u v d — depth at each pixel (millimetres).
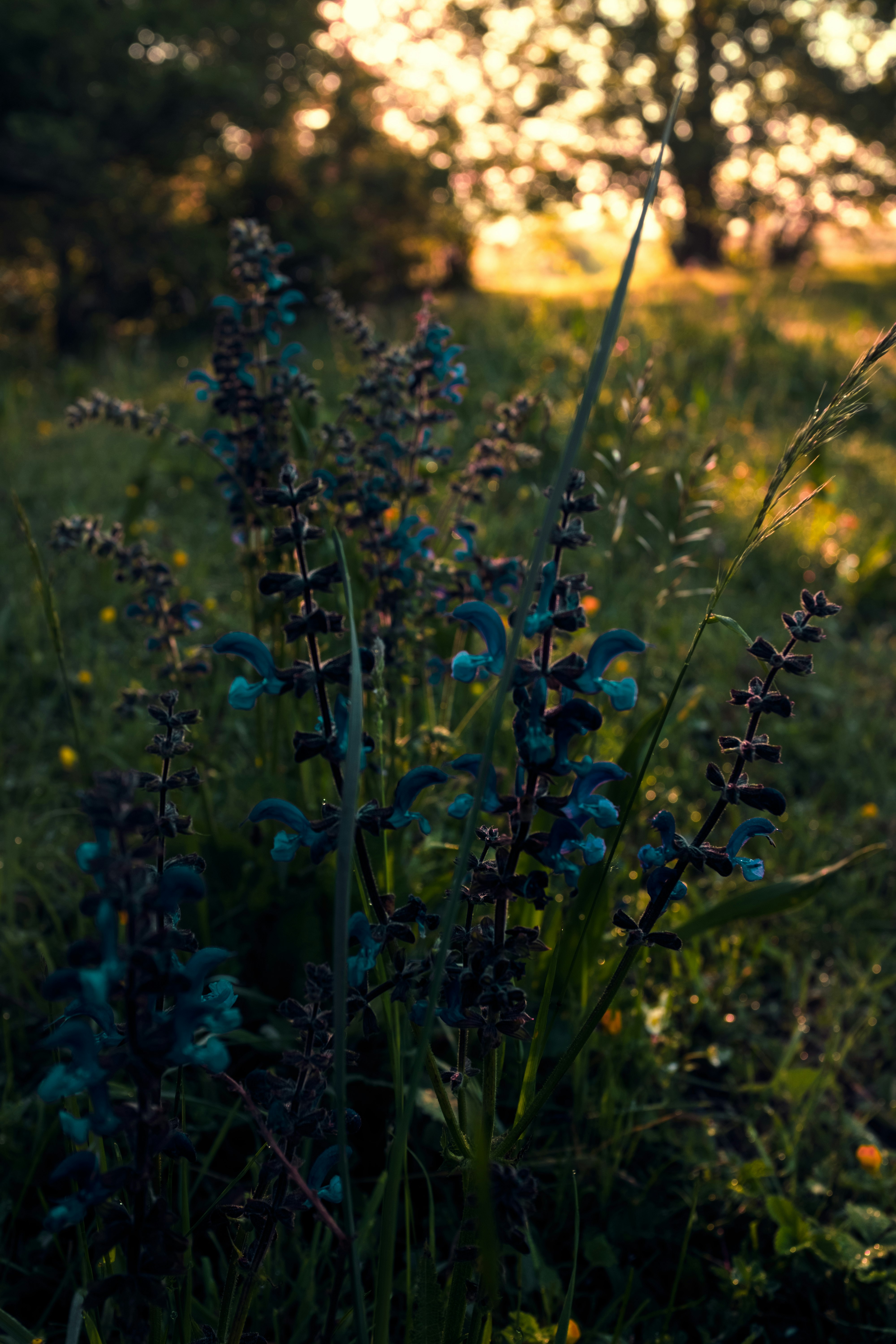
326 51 17297
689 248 29312
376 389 2439
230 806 2783
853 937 2854
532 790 1210
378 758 1820
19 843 2846
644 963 2414
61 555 4797
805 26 27578
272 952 2279
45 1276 1835
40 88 14062
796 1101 2207
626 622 4121
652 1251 2004
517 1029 1226
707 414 6617
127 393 8398
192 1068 2156
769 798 1247
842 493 6281
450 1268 1752
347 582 1085
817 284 19797
